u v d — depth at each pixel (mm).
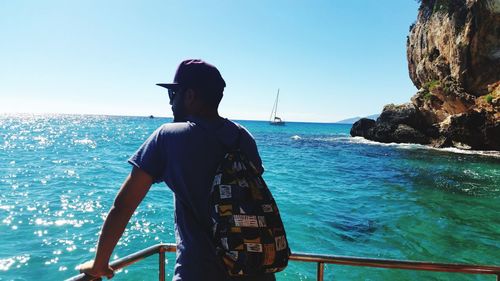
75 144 42594
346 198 14602
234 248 1447
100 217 11500
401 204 13625
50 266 7832
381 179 19750
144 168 1598
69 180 18625
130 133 69688
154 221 10781
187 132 1662
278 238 1541
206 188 1608
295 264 7641
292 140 53250
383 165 25594
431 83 42094
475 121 34062
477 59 36000
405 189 16766
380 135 43625
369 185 17844
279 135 67750
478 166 24875
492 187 17422
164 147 1644
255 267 1467
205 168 1629
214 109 1824
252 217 1503
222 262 1482
